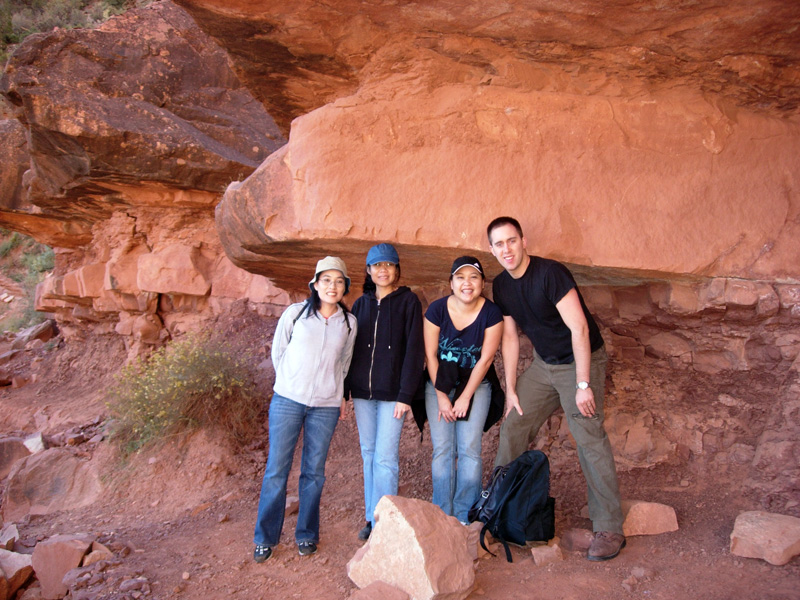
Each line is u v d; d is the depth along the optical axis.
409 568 2.84
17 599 3.76
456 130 3.76
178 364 6.36
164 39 7.75
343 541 3.84
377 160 3.74
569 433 4.50
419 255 4.09
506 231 3.29
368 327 3.71
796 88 3.65
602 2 3.15
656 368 4.43
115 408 6.44
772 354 3.81
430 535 2.90
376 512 3.12
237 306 8.16
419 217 3.69
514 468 3.53
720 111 3.80
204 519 4.75
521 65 3.77
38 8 21.52
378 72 3.93
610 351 4.57
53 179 7.70
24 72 6.52
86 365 10.06
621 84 3.79
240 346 7.50
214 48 8.05
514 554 3.45
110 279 8.30
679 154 3.78
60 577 3.74
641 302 4.29
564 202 3.68
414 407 3.91
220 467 5.60
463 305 3.64
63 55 6.94
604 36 3.44
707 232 3.69
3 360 11.34
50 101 6.49
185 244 8.27
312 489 3.67
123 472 5.81
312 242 3.93
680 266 3.63
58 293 9.15
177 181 7.27
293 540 3.92
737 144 3.79
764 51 3.41
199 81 7.94
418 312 3.70
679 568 3.07
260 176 3.96
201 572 3.58
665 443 4.15
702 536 3.37
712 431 4.05
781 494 3.47
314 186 3.72
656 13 3.20
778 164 3.80
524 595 2.97
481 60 3.77
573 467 4.33
